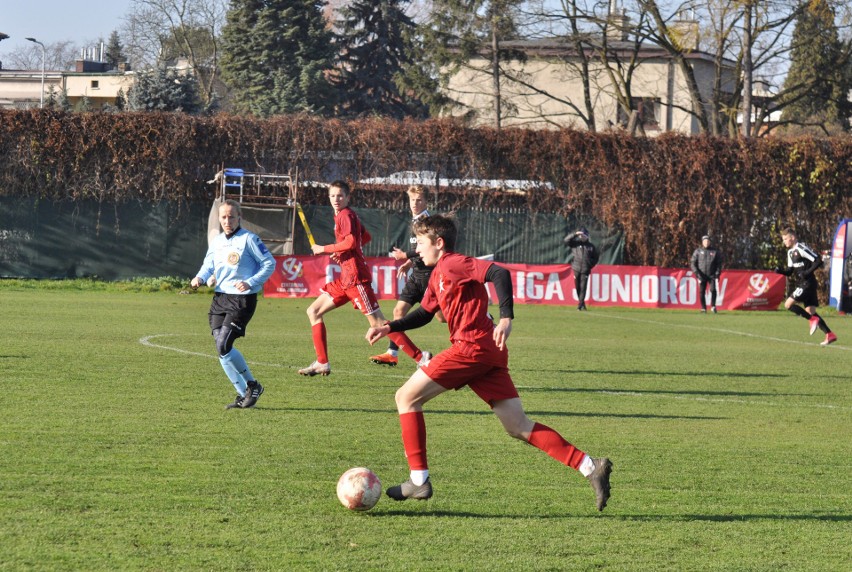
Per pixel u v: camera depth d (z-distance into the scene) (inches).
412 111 3617.1
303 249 1798.7
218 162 1785.2
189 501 383.9
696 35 2444.6
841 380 846.5
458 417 597.0
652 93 2871.6
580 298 1603.1
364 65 3607.3
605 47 2573.8
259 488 408.2
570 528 370.0
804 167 1872.5
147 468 433.7
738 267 1888.5
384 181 1825.8
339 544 338.6
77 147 1732.3
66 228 1742.1
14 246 1729.8
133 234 1760.6
